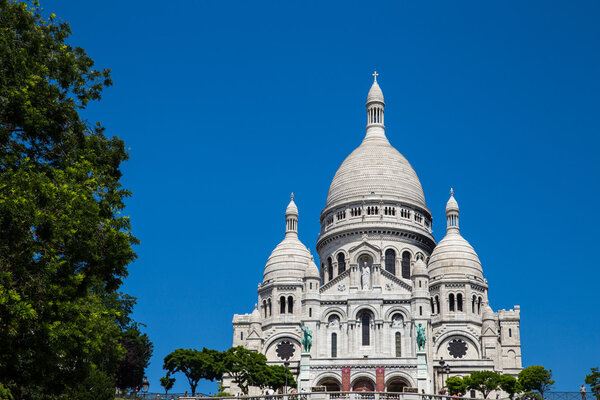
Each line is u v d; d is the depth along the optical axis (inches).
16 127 2305.6
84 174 2341.3
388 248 6658.5
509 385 4943.4
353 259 6220.5
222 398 3540.8
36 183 2130.9
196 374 4690.0
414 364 5418.3
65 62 2440.9
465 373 6003.9
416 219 6899.6
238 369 4877.0
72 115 2464.3
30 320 2105.1
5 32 2231.8
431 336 5753.0
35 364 2228.1
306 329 5575.8
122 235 2402.8
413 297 5802.2
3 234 2086.6
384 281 5944.9
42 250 2156.7
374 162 7047.2
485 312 6328.7
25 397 2466.8
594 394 3737.7
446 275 6456.7
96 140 2593.5
